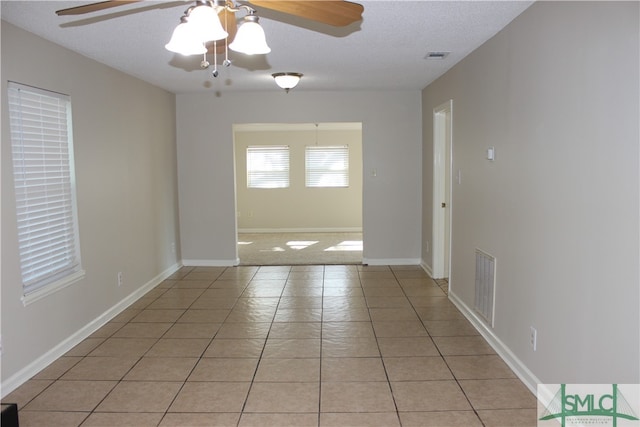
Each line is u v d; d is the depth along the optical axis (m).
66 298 3.46
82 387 2.89
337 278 5.59
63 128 3.47
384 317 4.17
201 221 6.27
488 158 3.48
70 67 3.55
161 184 5.54
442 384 2.90
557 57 2.45
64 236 3.48
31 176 3.11
